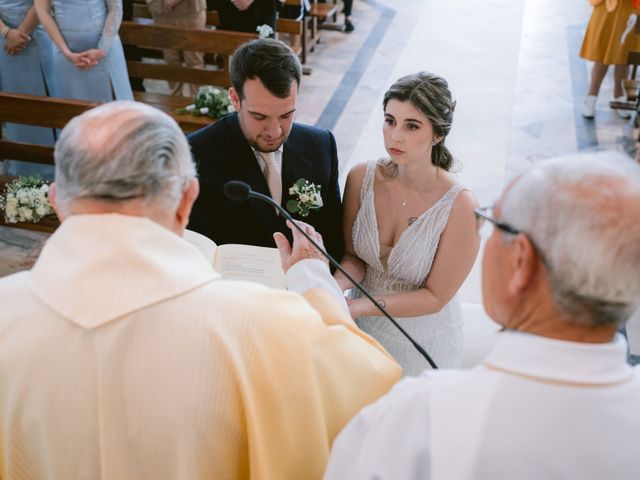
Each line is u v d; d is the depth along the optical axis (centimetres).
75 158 104
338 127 590
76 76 454
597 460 86
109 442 106
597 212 85
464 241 221
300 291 153
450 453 90
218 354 108
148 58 704
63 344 105
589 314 88
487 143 568
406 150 209
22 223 370
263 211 218
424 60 715
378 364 132
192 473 111
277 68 195
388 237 231
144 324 105
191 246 115
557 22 802
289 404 116
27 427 111
